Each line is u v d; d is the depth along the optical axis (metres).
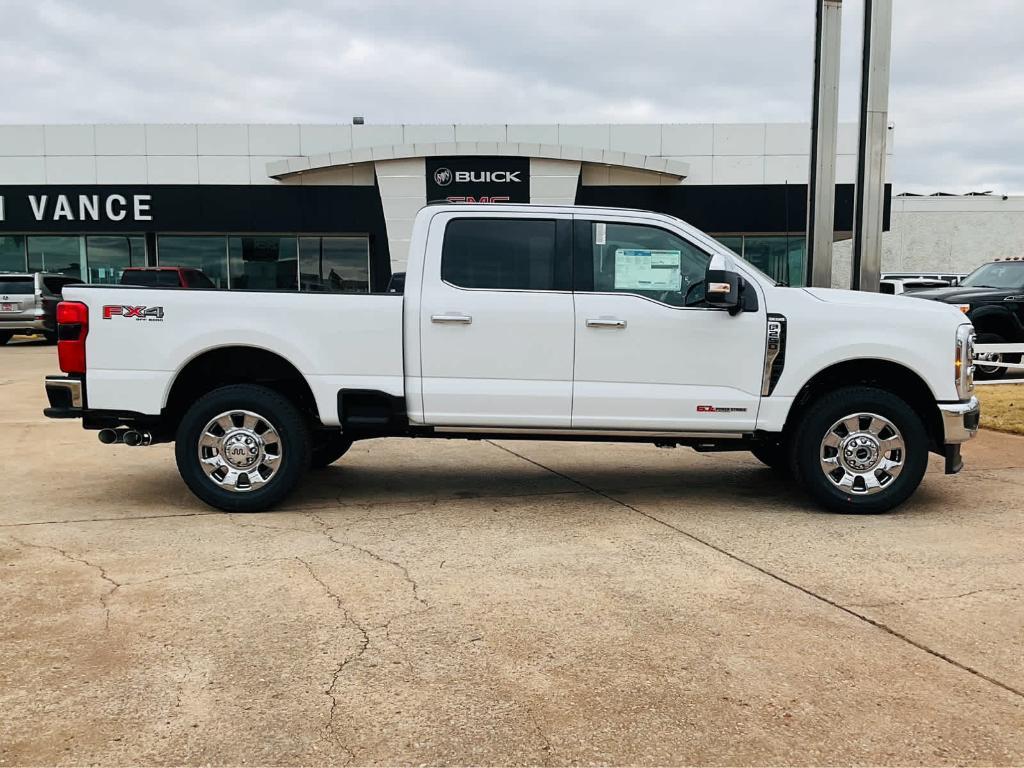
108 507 5.87
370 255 25.17
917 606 3.96
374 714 2.94
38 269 25.17
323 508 5.86
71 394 5.57
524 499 6.16
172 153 24.05
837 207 24.39
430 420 5.66
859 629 3.68
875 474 5.66
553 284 5.64
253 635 3.60
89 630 3.64
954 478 6.87
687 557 4.71
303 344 5.58
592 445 8.62
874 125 9.59
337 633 3.62
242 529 5.29
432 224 5.66
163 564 4.55
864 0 9.54
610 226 5.66
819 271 9.78
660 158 23.20
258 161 24.05
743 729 2.85
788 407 5.57
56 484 6.64
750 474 7.13
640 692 3.10
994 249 35.88
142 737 2.78
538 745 2.74
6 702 3.01
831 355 5.51
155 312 5.55
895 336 5.50
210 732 2.82
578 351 5.56
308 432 5.71
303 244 25.17
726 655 3.42
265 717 2.91
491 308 5.55
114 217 24.25
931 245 35.97
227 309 5.57
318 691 3.10
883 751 2.71
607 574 4.42
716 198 23.88
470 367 5.59
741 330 5.53
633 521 5.52
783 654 3.43
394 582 4.28
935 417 5.63
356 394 5.60
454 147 22.61
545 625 3.72
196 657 3.38
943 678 3.22
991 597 4.07
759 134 23.69
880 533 5.21
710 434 5.67
